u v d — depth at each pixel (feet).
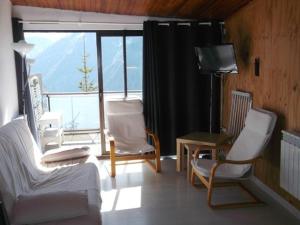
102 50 16.96
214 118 17.46
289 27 10.72
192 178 13.42
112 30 16.78
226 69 14.52
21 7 15.74
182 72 17.01
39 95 19.21
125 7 15.28
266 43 12.39
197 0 13.97
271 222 10.37
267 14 12.23
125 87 17.42
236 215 10.87
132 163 16.49
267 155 12.55
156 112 16.76
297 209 10.66
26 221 7.11
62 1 14.70
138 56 17.28
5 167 8.27
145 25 16.20
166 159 17.26
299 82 10.27
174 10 15.52
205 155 16.58
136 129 16.40
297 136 9.69
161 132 17.26
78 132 22.66
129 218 10.78
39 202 7.39
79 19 16.35
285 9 10.94
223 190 12.97
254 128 12.16
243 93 14.26
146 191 12.98
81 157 12.58
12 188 8.19
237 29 15.23
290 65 10.75
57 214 7.27
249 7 13.84
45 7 15.87
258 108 12.88
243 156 12.14
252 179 13.84
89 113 22.53
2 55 12.70
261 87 12.92
